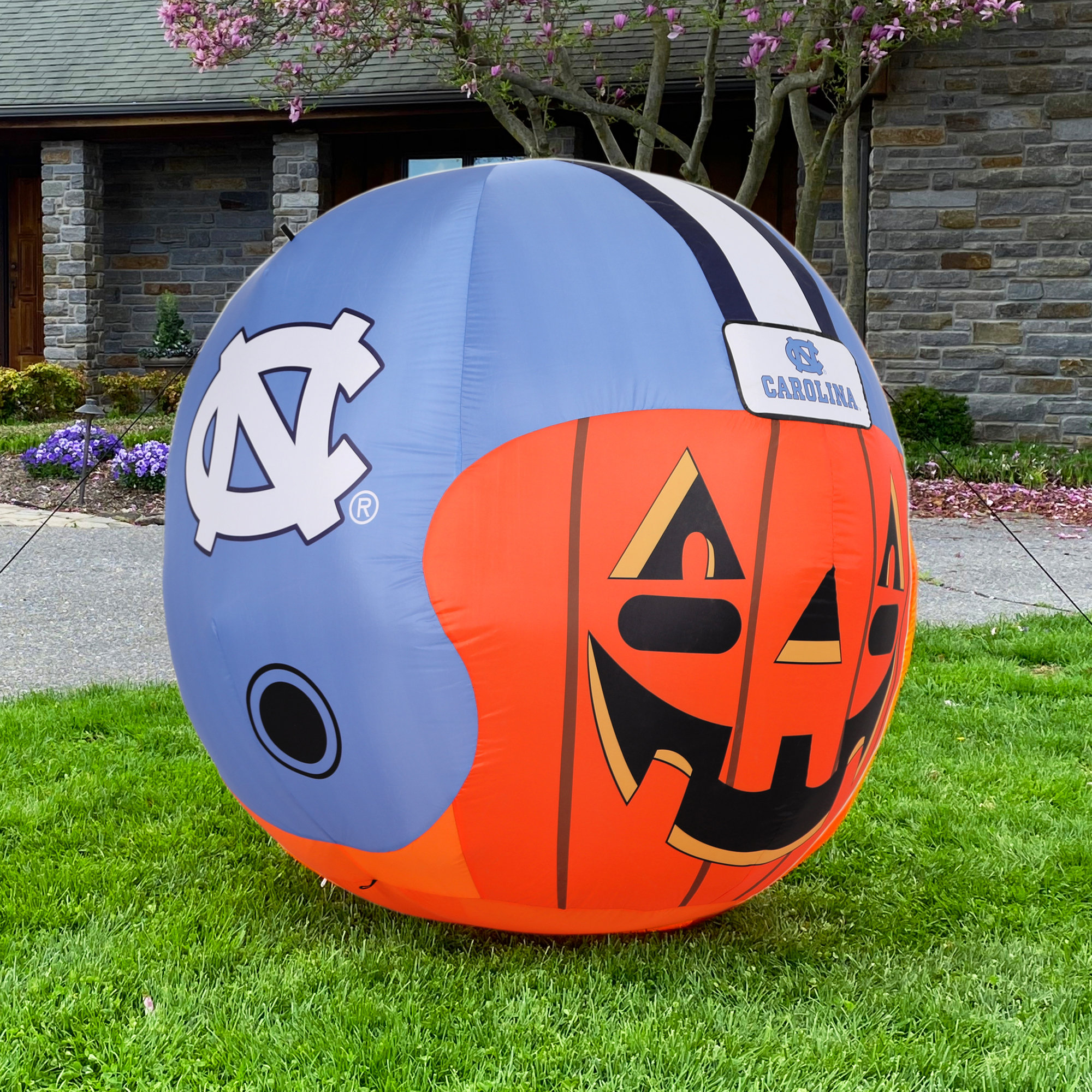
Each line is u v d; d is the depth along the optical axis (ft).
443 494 9.14
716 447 9.21
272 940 11.09
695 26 36.24
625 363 9.23
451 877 9.96
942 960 11.02
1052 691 19.66
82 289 56.70
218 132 54.85
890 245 44.73
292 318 10.11
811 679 9.64
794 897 12.40
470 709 9.17
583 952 10.88
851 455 9.94
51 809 14.23
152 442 39.60
